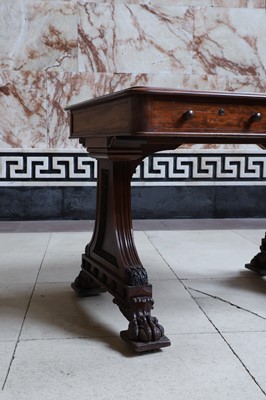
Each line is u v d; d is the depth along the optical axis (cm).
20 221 341
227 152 355
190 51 350
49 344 138
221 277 207
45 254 245
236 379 118
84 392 111
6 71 331
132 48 344
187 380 117
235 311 166
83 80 340
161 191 353
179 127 122
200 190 357
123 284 142
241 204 362
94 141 159
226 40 353
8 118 335
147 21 343
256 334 146
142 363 127
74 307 170
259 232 307
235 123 128
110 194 158
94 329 150
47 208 344
